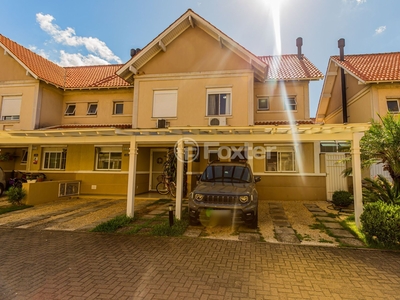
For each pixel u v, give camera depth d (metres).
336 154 11.45
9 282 3.88
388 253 5.20
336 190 11.27
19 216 8.78
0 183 13.22
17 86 13.48
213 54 11.66
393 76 11.20
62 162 14.07
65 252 5.26
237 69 11.37
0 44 13.29
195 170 12.96
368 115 11.89
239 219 6.68
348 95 14.37
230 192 6.91
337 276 4.14
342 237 6.27
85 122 14.27
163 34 11.52
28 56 14.34
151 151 14.80
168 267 4.48
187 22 11.75
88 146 13.70
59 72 15.84
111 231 6.84
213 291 3.65
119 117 13.96
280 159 11.91
